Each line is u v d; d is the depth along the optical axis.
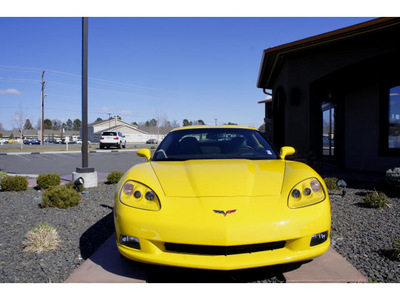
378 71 7.95
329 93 9.98
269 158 3.44
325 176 7.59
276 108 11.25
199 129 4.03
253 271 2.70
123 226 2.45
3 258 3.04
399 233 3.53
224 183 2.62
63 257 3.06
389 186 5.79
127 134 80.81
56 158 16.80
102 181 8.13
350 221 4.02
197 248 2.33
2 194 6.47
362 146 8.73
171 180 2.69
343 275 2.54
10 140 70.88
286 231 2.31
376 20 5.99
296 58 7.73
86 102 7.18
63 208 5.05
